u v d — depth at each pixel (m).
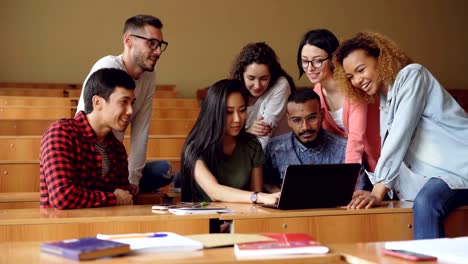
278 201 2.11
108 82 2.33
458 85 8.70
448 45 8.68
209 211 2.02
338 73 2.48
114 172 2.44
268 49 2.96
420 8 8.62
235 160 2.50
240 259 1.18
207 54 8.25
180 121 4.83
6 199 3.04
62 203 2.16
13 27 7.85
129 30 2.90
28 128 4.30
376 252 1.26
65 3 7.95
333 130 2.84
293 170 2.08
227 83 2.45
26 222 1.87
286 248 1.23
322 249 1.24
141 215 1.95
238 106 2.43
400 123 2.24
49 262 1.16
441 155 2.26
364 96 2.50
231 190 2.34
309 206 2.15
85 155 2.32
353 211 2.10
